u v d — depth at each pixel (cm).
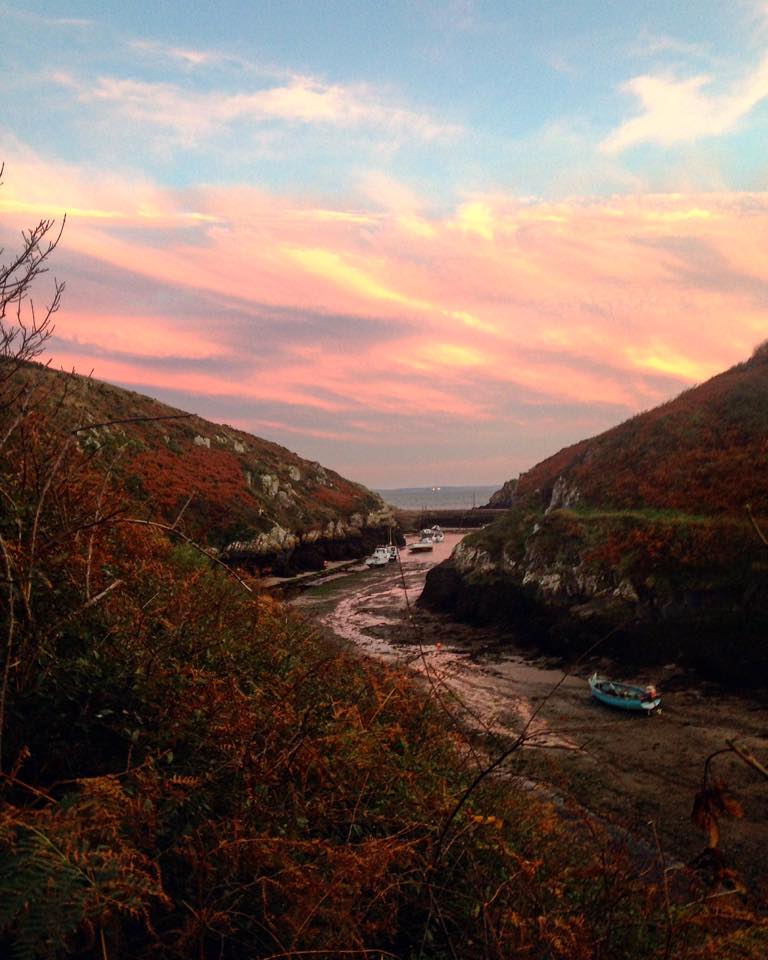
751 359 4591
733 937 202
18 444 244
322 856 204
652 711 1945
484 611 3412
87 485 274
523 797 360
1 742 184
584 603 2858
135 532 302
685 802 1296
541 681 2341
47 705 204
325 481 9612
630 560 2817
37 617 216
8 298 235
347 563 7144
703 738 1720
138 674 231
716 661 2295
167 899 153
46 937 139
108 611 248
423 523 12712
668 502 3262
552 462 8181
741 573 2458
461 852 239
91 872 145
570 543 3238
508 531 4047
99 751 215
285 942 176
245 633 335
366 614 3797
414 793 272
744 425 3584
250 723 231
